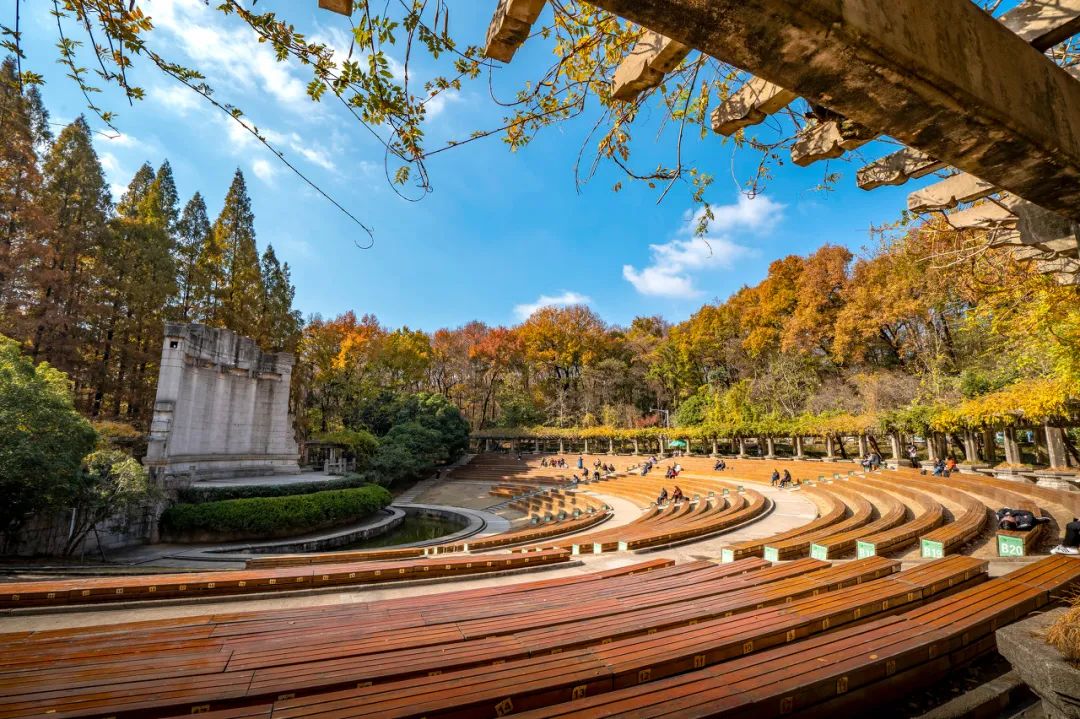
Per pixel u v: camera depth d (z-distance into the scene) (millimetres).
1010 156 2875
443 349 76688
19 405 16828
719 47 2178
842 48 2078
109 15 2881
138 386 37719
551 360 72438
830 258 45500
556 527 23938
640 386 67938
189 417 29656
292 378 50188
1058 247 5594
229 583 9930
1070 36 3135
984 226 6484
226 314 45281
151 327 38188
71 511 20234
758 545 14125
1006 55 2664
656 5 1932
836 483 28766
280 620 6812
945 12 2428
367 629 6285
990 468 24781
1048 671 3652
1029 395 18422
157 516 24391
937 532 13141
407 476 53469
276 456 36750
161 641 5762
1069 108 2914
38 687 4484
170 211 44406
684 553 15672
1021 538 11875
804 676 4500
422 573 11562
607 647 5344
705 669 4637
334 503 29594
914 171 4652
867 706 4742
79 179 33812
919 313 32969
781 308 51219
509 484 50219
